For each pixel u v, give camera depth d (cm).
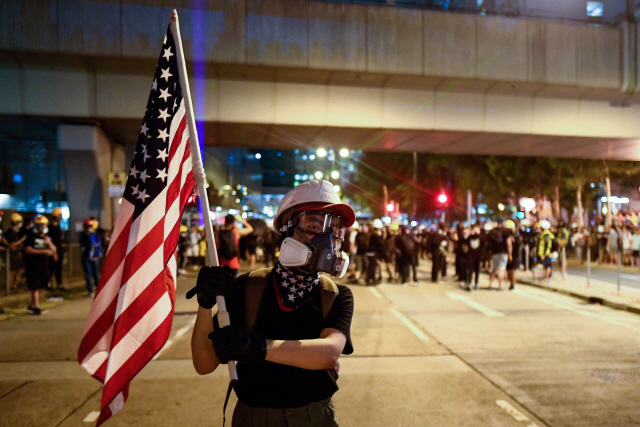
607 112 1842
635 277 1619
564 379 554
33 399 490
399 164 4222
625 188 3116
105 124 1675
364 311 1008
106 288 213
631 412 455
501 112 1770
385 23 1553
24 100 1509
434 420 437
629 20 1722
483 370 589
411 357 649
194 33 1453
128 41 1416
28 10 1375
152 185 221
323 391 179
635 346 711
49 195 2616
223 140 1989
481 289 1378
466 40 1603
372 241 1489
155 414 450
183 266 1798
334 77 1600
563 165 2473
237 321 179
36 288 951
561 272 1719
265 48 1484
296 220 183
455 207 3978
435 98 1728
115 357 197
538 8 1706
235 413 182
